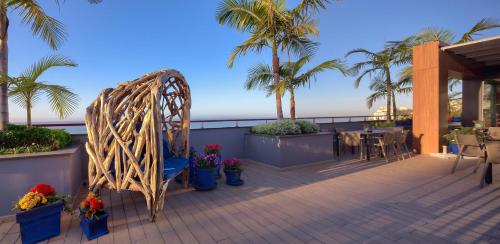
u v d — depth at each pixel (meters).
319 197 3.26
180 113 4.14
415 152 6.62
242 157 6.34
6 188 2.61
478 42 5.52
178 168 3.26
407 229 2.28
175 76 3.36
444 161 5.55
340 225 2.41
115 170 2.82
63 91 3.55
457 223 2.38
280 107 6.44
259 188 3.76
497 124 8.96
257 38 6.31
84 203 2.33
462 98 8.94
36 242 2.16
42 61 3.47
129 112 2.77
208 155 3.92
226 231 2.33
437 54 6.18
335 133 6.69
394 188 3.58
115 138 2.72
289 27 6.21
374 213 2.68
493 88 8.91
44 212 2.20
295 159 5.16
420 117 6.52
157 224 2.52
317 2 6.02
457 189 3.46
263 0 5.89
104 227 2.32
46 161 2.80
